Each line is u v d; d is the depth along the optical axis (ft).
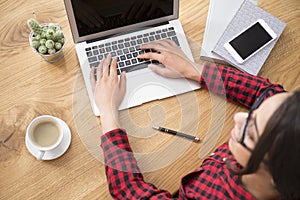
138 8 3.51
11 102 3.48
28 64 3.60
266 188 2.48
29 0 3.82
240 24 3.76
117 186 3.17
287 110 2.06
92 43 3.62
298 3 3.94
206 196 3.07
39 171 3.29
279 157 2.09
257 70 3.61
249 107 3.52
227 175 3.03
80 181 3.28
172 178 3.32
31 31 3.69
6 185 3.25
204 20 3.86
